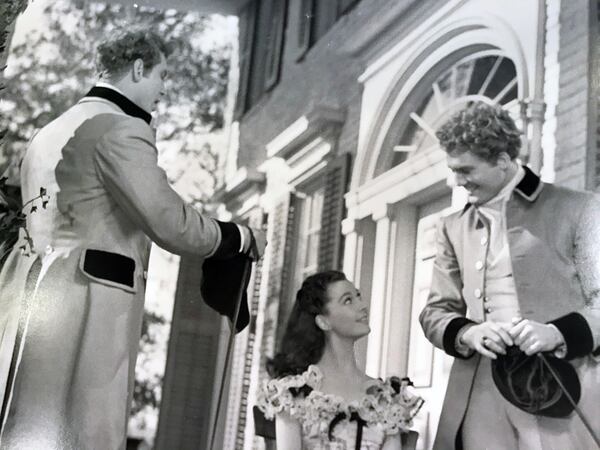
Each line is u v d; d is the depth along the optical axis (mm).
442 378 2770
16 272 2768
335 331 2828
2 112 3502
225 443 3041
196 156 3482
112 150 2676
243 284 2797
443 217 2902
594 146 2641
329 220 3182
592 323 2586
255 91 3525
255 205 3379
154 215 2611
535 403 2604
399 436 2641
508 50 2859
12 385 2643
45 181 2762
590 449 2518
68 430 2582
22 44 3584
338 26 3410
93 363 2598
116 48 2922
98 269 2650
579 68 2691
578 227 2648
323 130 3312
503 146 2789
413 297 2902
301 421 2594
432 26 3094
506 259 2727
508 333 2660
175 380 3148
